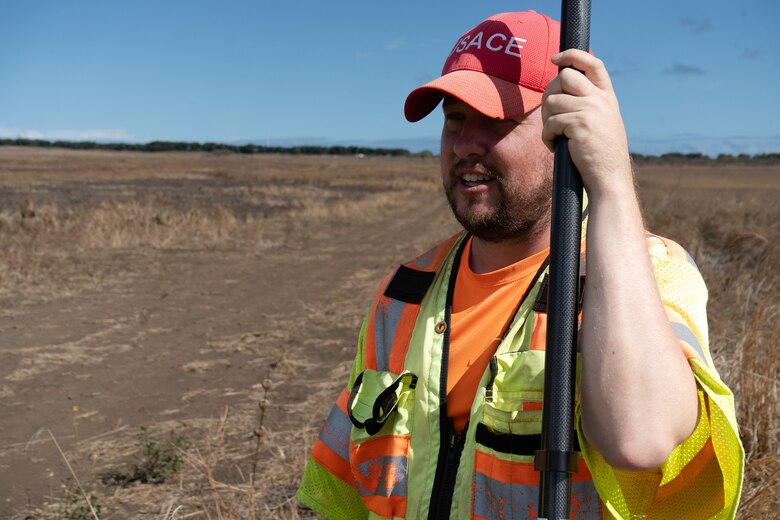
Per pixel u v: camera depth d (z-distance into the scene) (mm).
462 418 1353
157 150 144000
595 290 1084
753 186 36312
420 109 1491
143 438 4469
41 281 10586
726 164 97812
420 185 48750
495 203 1393
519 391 1258
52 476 4188
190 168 66000
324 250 15008
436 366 1394
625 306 1060
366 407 1445
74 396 5633
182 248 14695
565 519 1058
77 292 9953
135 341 7332
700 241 9422
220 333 7668
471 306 1417
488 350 1354
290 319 8328
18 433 4879
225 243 15555
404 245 15828
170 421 5012
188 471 4121
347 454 1556
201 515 3553
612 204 1107
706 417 1124
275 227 19234
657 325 1062
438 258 1542
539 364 1251
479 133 1385
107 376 6160
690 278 1264
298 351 6887
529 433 1233
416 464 1369
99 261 12672
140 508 3723
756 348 3664
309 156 143125
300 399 5430
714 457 1151
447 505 1305
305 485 1606
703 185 35625
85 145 140625
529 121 1382
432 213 26391
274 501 3623
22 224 16781
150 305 9188
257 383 5883
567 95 1146
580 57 1146
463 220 1422
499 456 1246
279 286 10633
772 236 8633
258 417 5016
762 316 3812
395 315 1500
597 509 1199
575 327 1097
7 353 6883
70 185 37656
